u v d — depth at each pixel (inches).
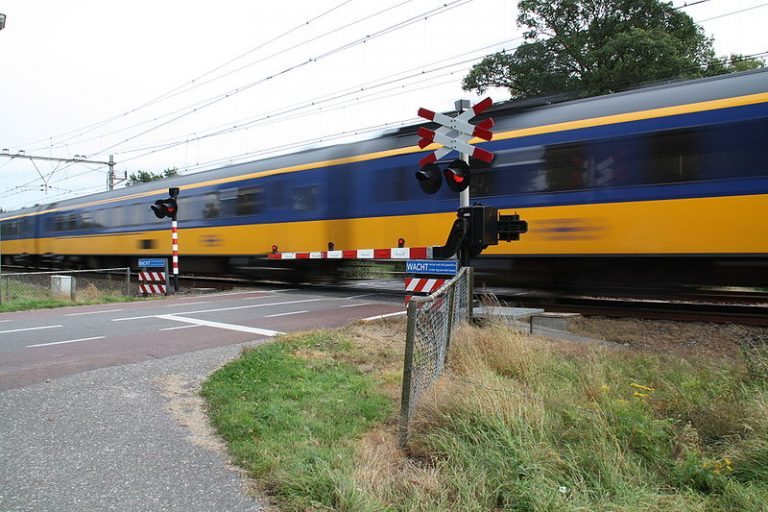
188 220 754.2
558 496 121.0
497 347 232.1
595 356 231.1
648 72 828.6
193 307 464.8
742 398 183.6
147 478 133.0
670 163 354.9
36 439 157.5
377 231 516.4
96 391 204.4
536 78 938.7
